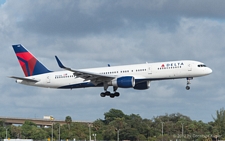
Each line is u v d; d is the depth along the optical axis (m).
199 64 196.62
